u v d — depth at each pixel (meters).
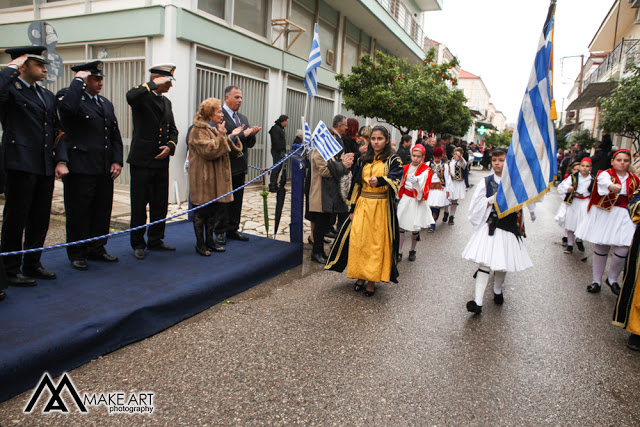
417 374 3.02
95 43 8.99
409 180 5.53
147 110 4.34
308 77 5.56
